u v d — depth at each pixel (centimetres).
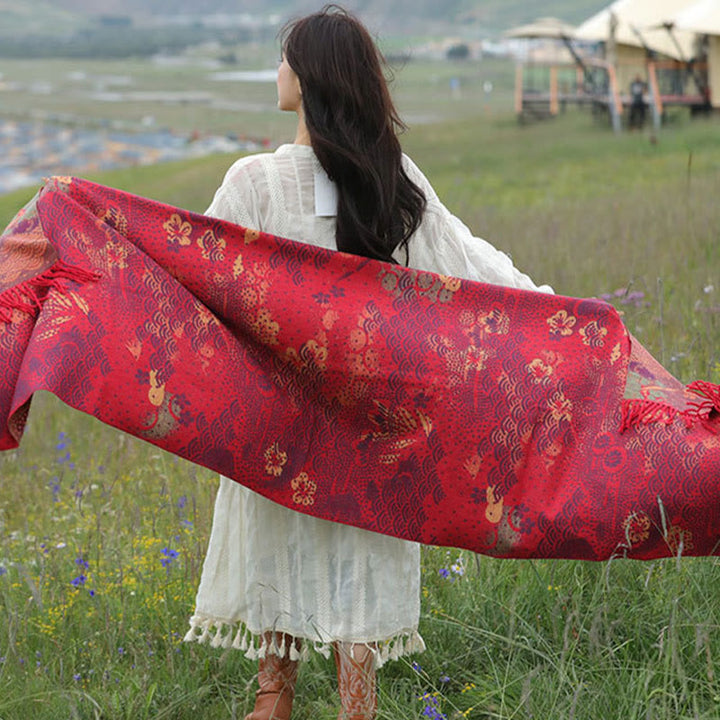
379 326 402
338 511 404
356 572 409
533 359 407
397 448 404
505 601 483
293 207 407
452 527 406
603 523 398
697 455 394
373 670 412
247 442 397
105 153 7394
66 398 367
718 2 3597
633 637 448
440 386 402
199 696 452
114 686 458
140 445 872
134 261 393
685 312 838
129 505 688
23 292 383
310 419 405
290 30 406
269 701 434
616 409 404
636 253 1090
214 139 7488
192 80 16012
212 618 433
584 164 2908
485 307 412
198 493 649
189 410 390
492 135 3953
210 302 398
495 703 428
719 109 3747
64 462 812
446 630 483
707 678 407
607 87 4159
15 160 7306
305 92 398
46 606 511
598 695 401
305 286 402
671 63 3838
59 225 393
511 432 404
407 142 4019
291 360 400
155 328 390
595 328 412
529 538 402
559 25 4319
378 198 398
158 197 3222
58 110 11075
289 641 432
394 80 415
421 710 431
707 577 459
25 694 443
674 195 1617
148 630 509
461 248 426
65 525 675
